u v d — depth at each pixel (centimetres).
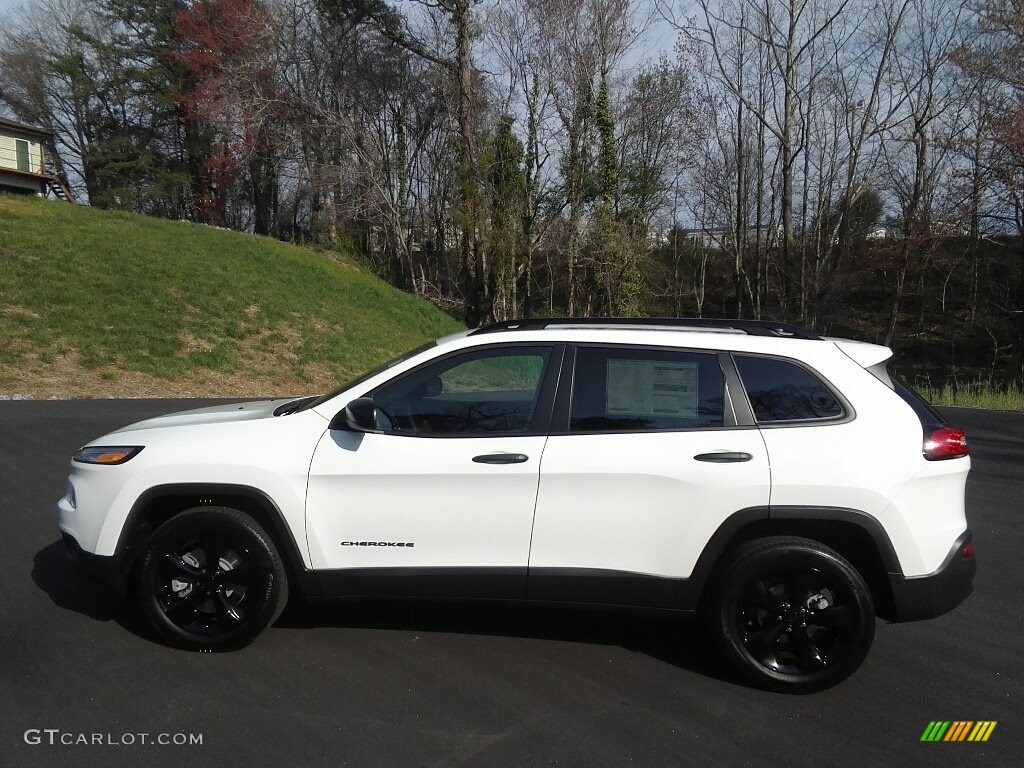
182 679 380
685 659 422
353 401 395
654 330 421
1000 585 543
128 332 1592
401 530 399
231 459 403
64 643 412
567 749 330
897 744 342
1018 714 370
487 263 3173
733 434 391
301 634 436
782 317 3459
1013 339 3300
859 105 3064
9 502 648
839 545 400
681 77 3375
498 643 432
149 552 405
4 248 1784
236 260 2258
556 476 390
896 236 3331
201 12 3388
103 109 4484
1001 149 2281
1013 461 948
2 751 317
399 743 331
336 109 3459
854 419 392
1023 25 2248
